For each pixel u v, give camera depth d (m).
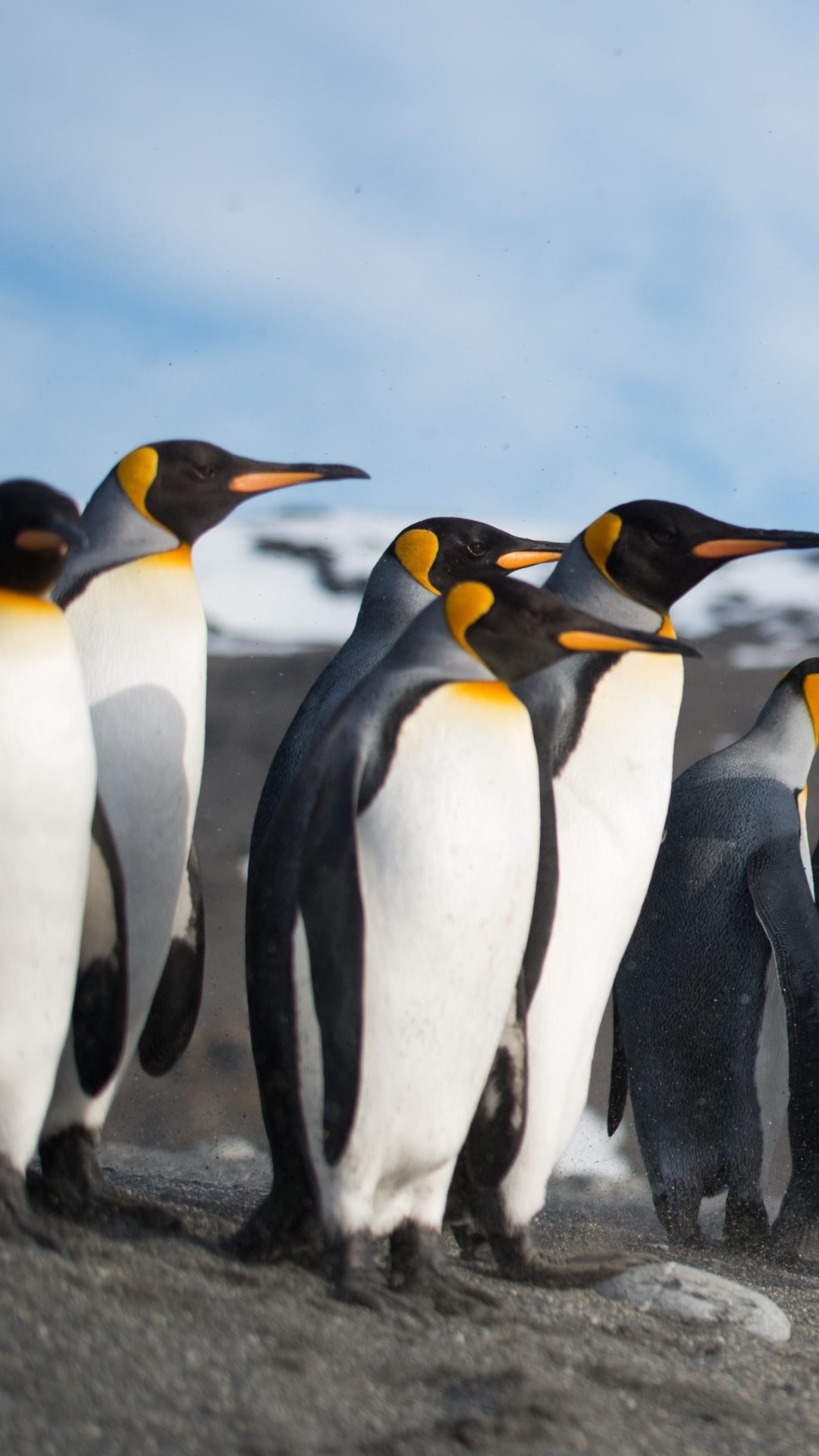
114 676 7.80
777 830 11.16
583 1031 8.17
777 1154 16.67
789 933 10.72
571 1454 4.82
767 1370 6.45
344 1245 6.41
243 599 38.97
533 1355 5.84
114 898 7.31
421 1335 5.86
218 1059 18.12
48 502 6.11
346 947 6.44
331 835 6.52
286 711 29.73
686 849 11.26
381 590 10.71
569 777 8.18
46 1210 7.20
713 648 33.75
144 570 8.14
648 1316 7.12
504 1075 7.29
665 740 8.50
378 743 6.61
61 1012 6.26
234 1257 6.75
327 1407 4.87
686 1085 10.98
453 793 6.50
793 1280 9.48
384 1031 6.46
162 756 7.80
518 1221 7.74
